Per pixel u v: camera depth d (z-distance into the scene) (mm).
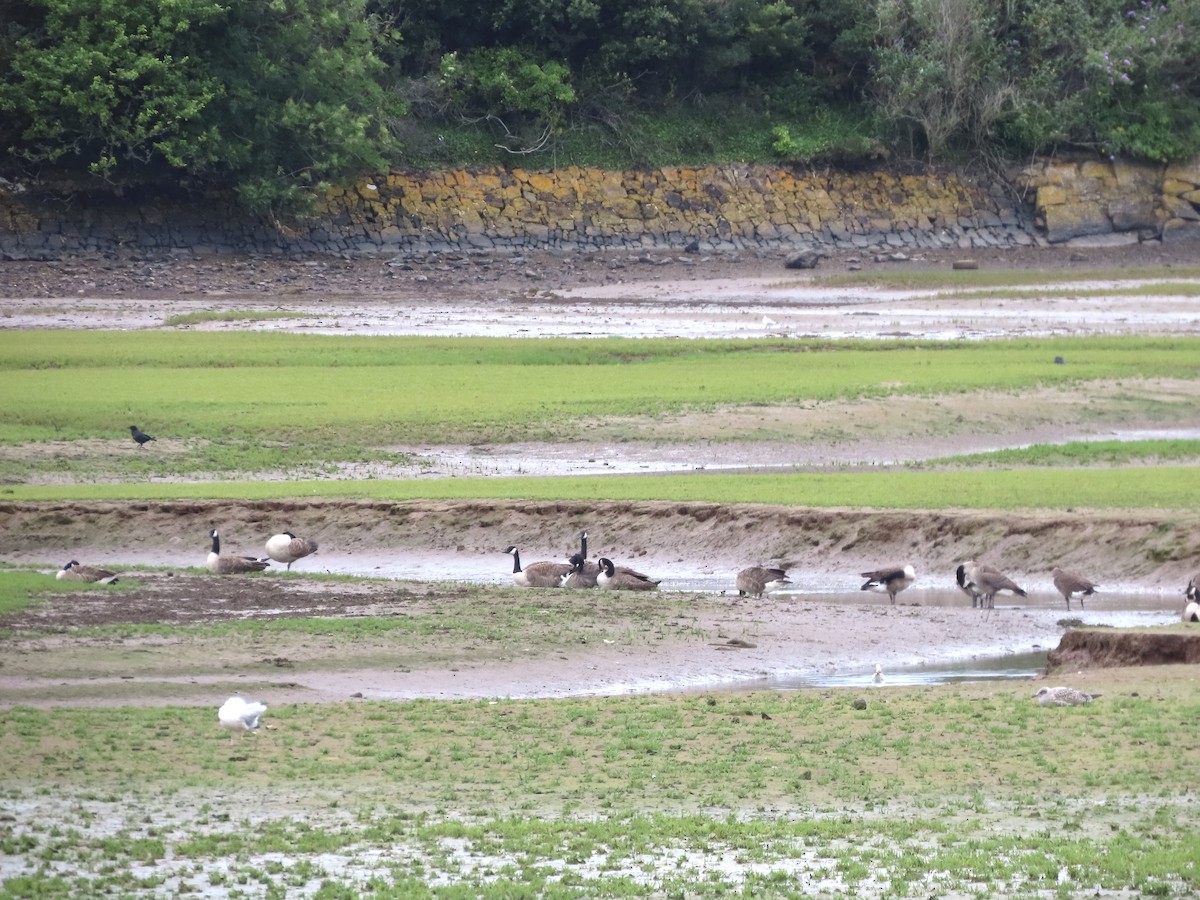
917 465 117750
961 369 152750
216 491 106312
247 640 68188
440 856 41469
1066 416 134750
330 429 128375
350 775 49250
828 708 57781
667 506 97750
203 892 38625
